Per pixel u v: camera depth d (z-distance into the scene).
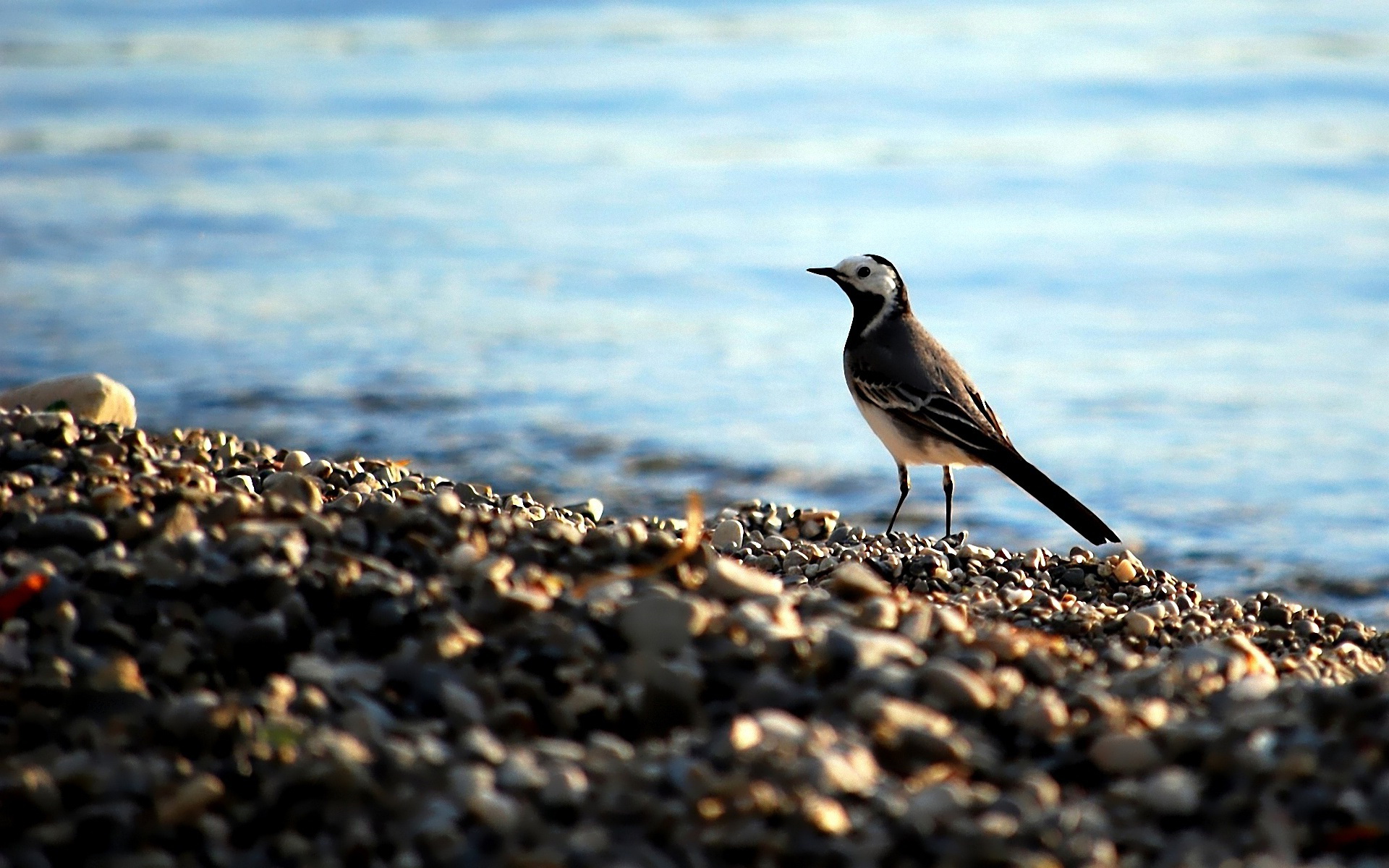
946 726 5.90
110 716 5.75
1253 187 30.66
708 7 56.44
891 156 35.00
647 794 5.34
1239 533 14.01
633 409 17.84
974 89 41.78
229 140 37.66
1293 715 6.22
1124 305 23.05
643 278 24.88
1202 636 8.77
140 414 17.42
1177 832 5.48
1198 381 19.12
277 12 57.00
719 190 32.03
